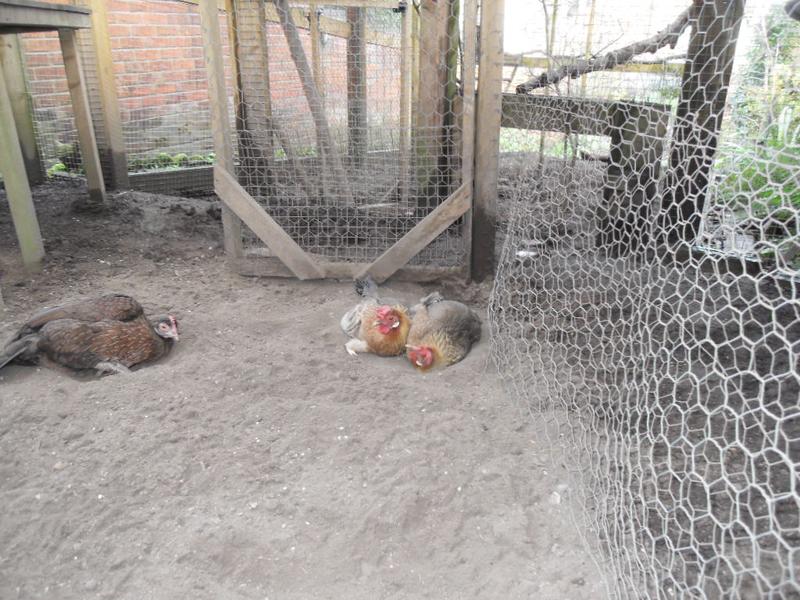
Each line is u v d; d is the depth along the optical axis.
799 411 1.34
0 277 2.10
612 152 1.91
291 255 2.09
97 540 1.08
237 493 1.18
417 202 2.22
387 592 1.00
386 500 1.15
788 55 1.57
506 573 1.02
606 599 0.96
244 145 2.25
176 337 1.70
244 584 1.01
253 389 1.50
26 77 3.05
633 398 1.42
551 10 1.99
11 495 1.17
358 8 2.33
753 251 0.95
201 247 2.46
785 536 1.01
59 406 1.41
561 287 1.84
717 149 1.16
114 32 3.12
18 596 0.99
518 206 1.91
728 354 1.58
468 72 1.88
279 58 2.42
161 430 1.34
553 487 1.20
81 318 1.59
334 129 2.35
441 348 1.63
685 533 1.04
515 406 1.46
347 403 1.45
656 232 1.63
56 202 2.83
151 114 3.36
